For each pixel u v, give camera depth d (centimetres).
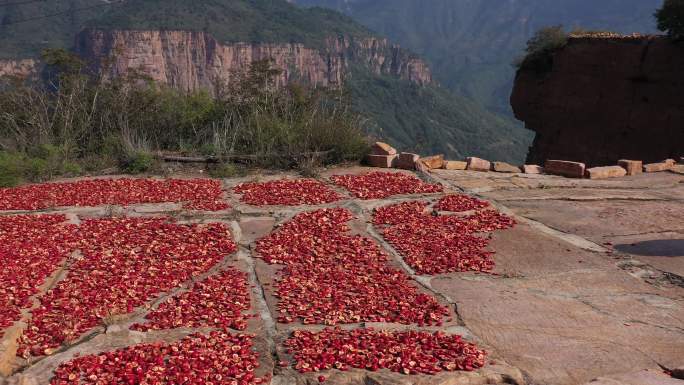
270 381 471
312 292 671
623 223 972
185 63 11875
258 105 1717
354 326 582
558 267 772
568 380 475
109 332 549
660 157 3030
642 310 626
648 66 3092
